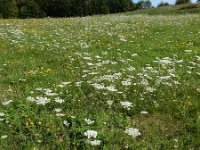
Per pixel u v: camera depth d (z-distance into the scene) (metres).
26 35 4.14
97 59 2.74
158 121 1.64
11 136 1.48
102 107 1.74
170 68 2.45
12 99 1.85
